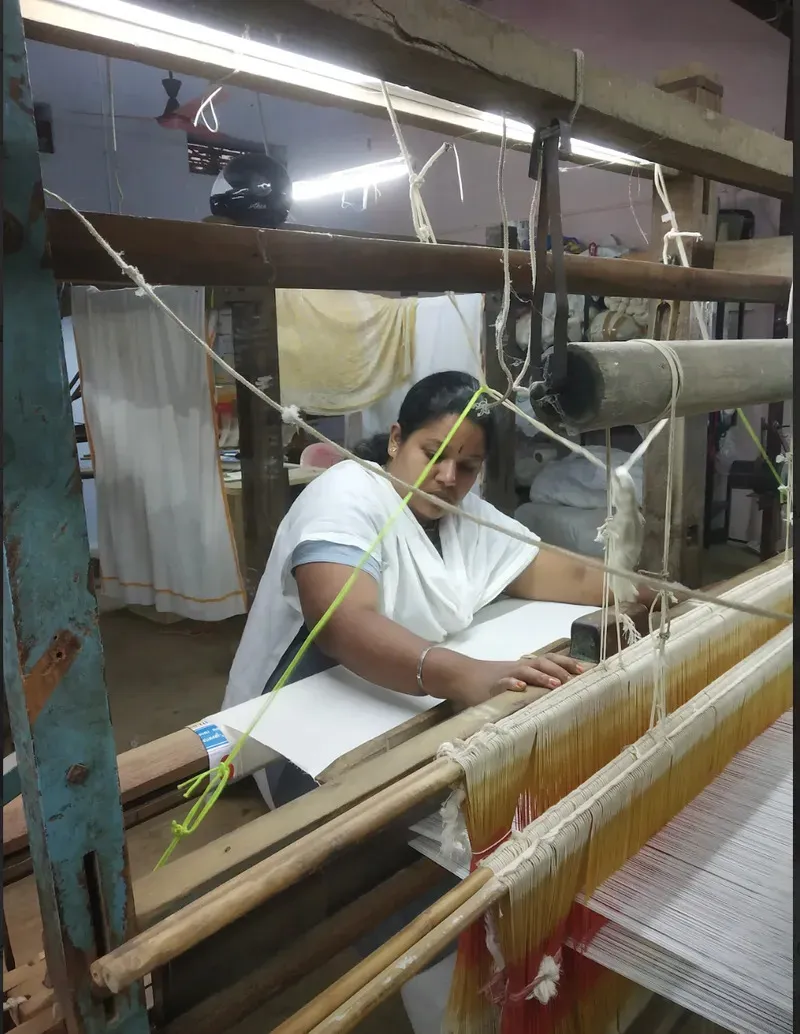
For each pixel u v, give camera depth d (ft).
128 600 10.53
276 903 2.08
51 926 1.54
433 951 1.76
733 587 3.63
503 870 1.99
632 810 2.43
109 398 9.87
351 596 3.39
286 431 10.06
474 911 1.86
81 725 1.46
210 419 8.91
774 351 2.65
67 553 1.38
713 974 2.03
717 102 4.67
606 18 12.01
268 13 1.49
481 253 2.45
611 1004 2.67
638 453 2.35
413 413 3.92
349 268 2.08
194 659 9.07
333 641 3.34
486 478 8.93
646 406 2.08
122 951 1.45
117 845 1.56
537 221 2.01
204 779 2.74
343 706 3.14
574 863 2.19
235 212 4.89
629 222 11.86
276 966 2.05
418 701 3.19
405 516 3.89
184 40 2.53
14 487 1.31
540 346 1.99
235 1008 1.95
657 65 11.74
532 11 12.94
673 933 2.16
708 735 2.77
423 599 3.81
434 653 3.11
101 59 10.68
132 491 9.98
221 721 2.94
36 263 1.27
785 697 3.35
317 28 1.56
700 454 5.02
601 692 2.58
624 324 8.21
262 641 4.21
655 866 2.44
